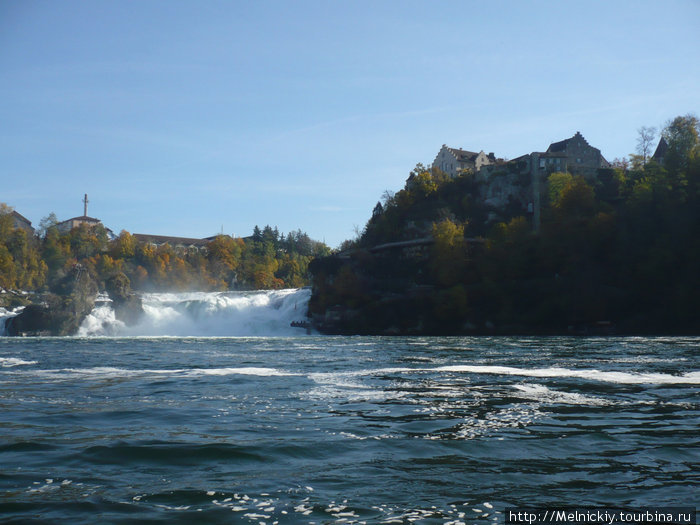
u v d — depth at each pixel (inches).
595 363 1234.0
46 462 416.2
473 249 4613.7
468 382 899.4
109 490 351.9
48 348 2097.7
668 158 4574.3
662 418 585.0
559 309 3838.6
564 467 405.1
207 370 1135.6
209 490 352.2
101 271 7554.1
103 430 530.9
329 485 363.3
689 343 2158.0
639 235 3929.6
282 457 431.8
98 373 1080.2
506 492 349.7
